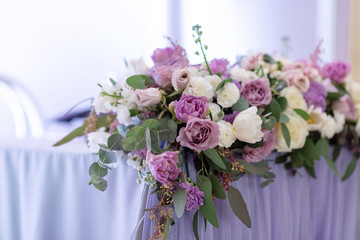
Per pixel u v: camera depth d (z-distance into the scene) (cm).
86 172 108
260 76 110
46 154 114
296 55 316
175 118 89
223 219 99
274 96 111
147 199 90
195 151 90
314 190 127
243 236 104
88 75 261
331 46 308
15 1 245
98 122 109
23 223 120
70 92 258
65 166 111
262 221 110
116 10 264
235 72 105
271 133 100
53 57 254
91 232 109
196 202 85
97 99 97
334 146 129
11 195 122
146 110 94
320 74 135
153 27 269
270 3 308
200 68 103
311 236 127
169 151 82
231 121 94
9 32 245
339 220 134
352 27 310
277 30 312
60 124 194
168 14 271
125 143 85
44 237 114
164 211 86
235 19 299
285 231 115
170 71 93
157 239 85
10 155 120
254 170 96
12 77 171
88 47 260
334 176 131
